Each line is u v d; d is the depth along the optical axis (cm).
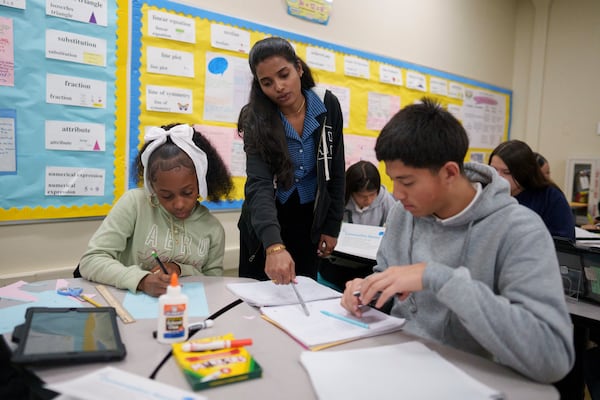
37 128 167
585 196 359
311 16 247
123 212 126
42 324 80
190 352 72
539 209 210
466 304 72
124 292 107
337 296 111
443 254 95
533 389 68
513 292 77
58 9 168
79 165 178
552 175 384
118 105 185
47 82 168
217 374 65
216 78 212
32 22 163
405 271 80
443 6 327
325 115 146
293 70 134
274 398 61
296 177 146
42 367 67
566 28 372
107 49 180
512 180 210
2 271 166
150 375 66
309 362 71
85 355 68
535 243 80
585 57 363
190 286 114
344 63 264
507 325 69
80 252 183
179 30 198
